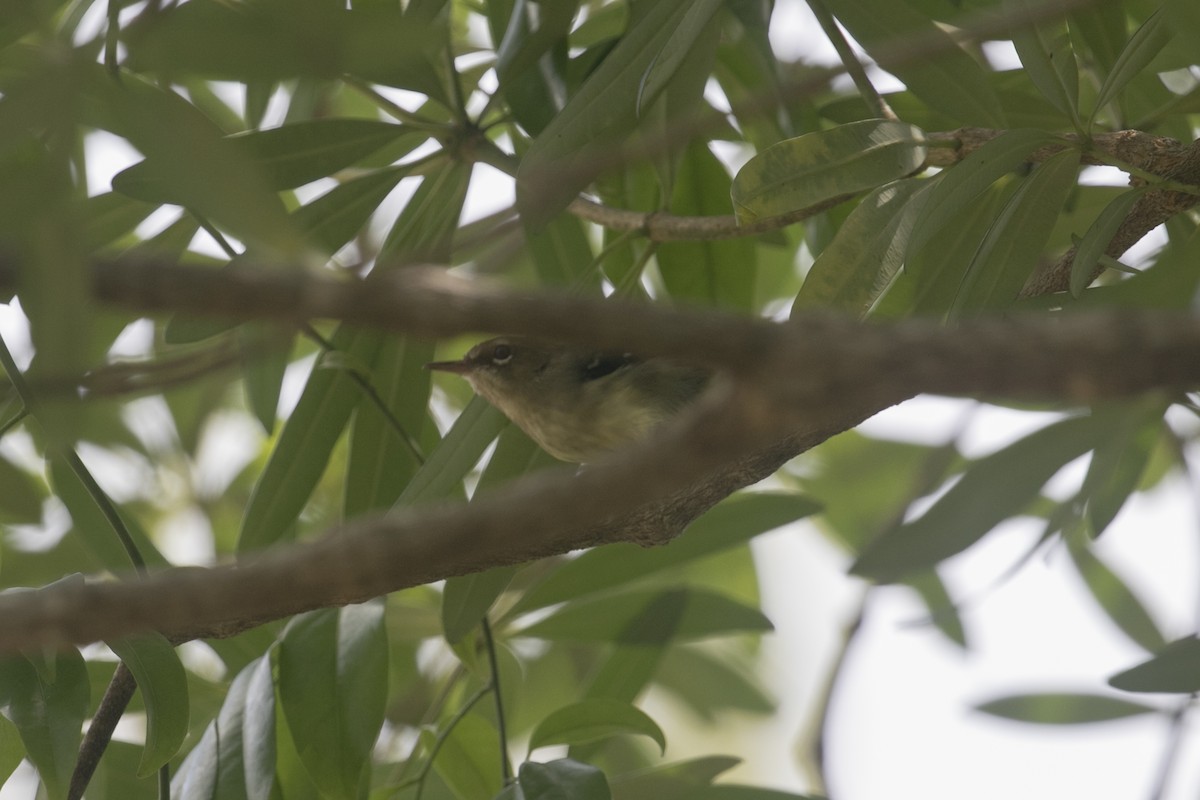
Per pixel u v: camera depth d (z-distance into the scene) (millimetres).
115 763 7074
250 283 2582
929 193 5703
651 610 8070
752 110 5391
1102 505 6871
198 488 11023
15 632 3068
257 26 2939
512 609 7957
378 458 7793
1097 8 6609
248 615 4867
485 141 7535
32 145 3820
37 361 2926
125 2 4406
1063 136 5750
